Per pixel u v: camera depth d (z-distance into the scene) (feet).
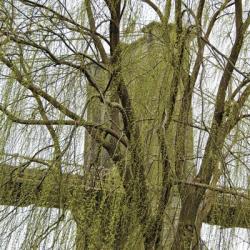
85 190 23.81
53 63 25.21
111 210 24.13
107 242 23.22
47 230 23.02
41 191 23.93
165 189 25.70
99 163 25.32
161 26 27.22
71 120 24.62
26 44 24.66
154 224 25.66
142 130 25.98
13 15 24.84
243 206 26.63
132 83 27.43
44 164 24.32
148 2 28.78
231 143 27.12
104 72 28.30
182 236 27.07
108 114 25.35
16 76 24.41
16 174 24.41
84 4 27.12
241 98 28.14
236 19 30.68
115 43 27.50
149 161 26.00
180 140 26.50
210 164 26.94
